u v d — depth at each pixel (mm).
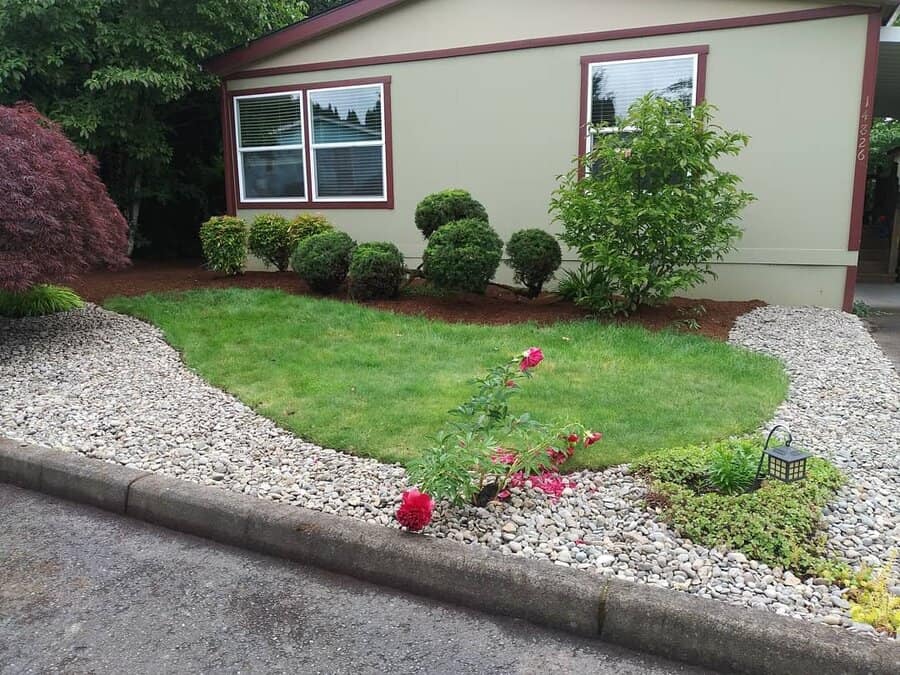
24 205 5293
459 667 2221
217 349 5617
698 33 7254
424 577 2623
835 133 6969
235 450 3723
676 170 6043
